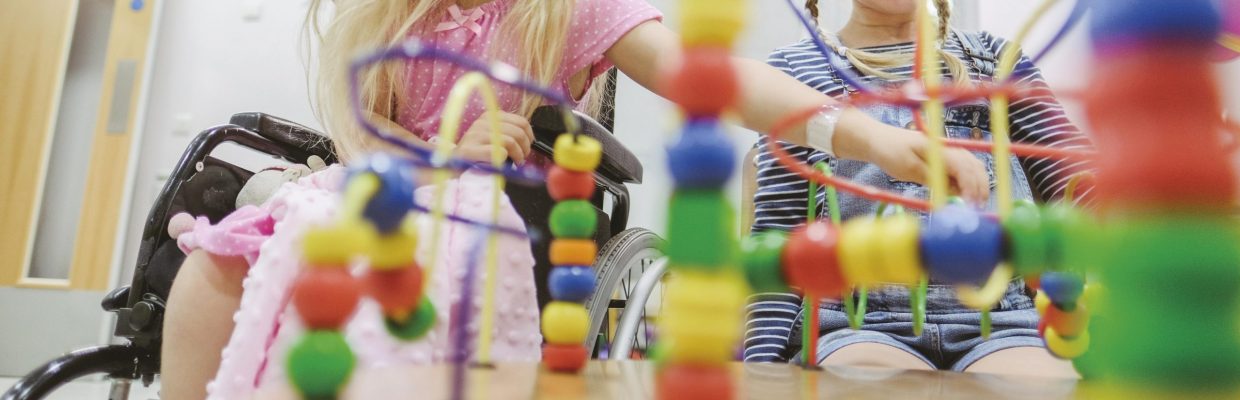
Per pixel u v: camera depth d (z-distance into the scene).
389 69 0.87
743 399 0.34
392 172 0.25
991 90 0.26
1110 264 0.17
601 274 0.90
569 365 0.39
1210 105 0.16
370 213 0.25
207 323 0.71
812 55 1.02
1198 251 0.16
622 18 0.93
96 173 2.37
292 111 2.39
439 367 0.39
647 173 2.16
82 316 2.30
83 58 2.52
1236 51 0.18
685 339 0.21
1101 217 0.18
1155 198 0.16
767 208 0.95
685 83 0.21
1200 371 0.16
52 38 2.48
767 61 1.05
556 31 0.89
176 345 0.71
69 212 2.45
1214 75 0.17
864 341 0.78
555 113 0.83
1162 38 0.16
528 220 0.82
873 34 1.04
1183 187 0.16
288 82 2.41
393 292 0.27
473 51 0.88
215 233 0.72
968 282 0.22
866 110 0.88
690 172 0.21
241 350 0.59
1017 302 0.86
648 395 0.31
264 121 1.12
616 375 0.39
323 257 0.23
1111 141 0.17
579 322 0.40
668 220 0.21
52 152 2.48
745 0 0.22
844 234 0.23
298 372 0.23
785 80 0.63
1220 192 0.16
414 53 0.29
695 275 0.21
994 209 0.83
